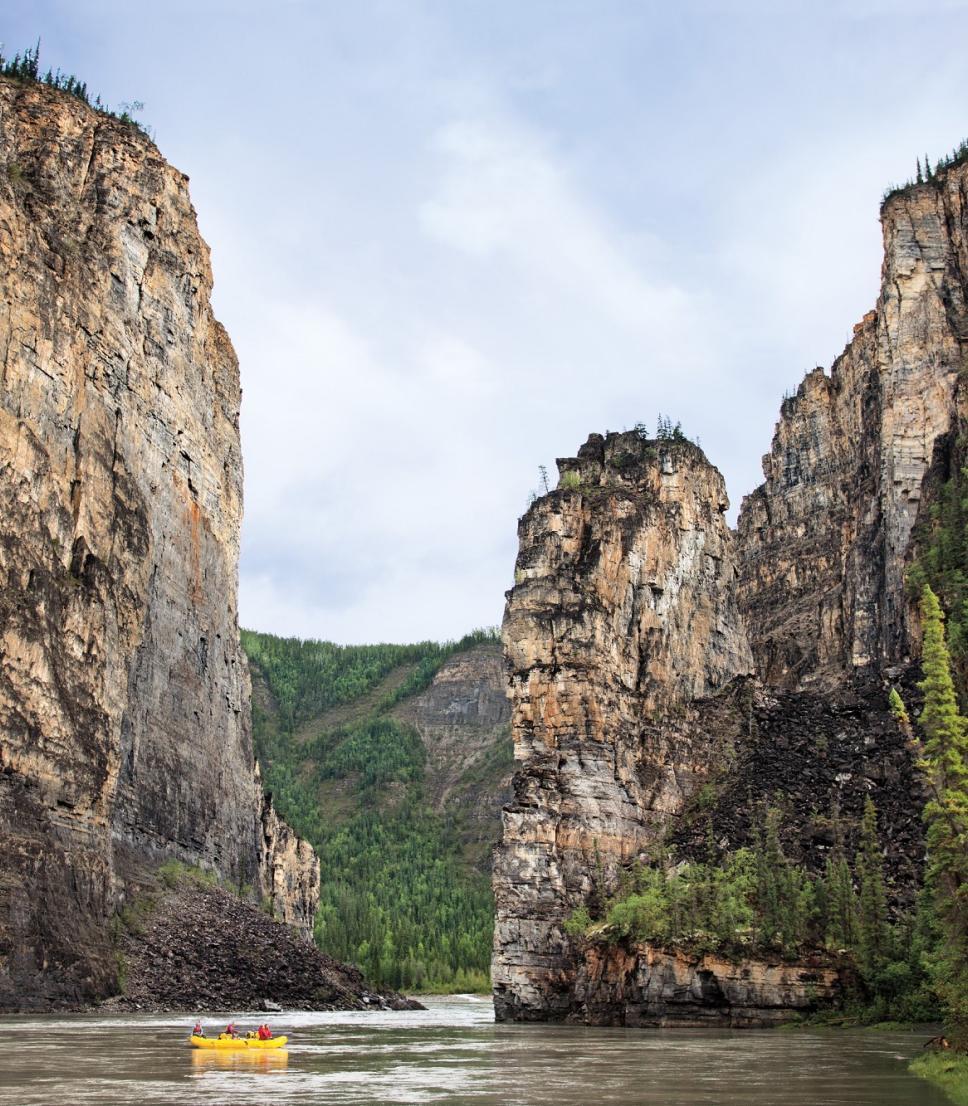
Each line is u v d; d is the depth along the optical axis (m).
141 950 99.31
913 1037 65.81
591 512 111.88
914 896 82.75
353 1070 50.53
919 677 106.88
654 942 81.25
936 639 60.66
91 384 106.69
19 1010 77.94
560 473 121.94
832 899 79.50
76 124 120.38
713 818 100.12
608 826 100.38
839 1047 60.22
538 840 98.50
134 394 119.19
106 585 101.38
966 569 109.00
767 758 105.75
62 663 91.00
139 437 119.94
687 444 124.12
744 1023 75.44
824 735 106.31
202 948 105.44
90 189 119.62
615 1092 42.50
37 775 85.44
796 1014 74.56
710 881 86.25
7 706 83.31
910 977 73.00
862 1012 73.06
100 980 86.94
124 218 122.31
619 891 94.69
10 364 90.19
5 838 80.12
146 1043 60.38
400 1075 48.44
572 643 104.62
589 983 87.00
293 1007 105.31
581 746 102.06
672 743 109.06
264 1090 42.88
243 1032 71.06
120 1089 42.25
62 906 84.75
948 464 123.50
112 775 97.31
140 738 119.38
